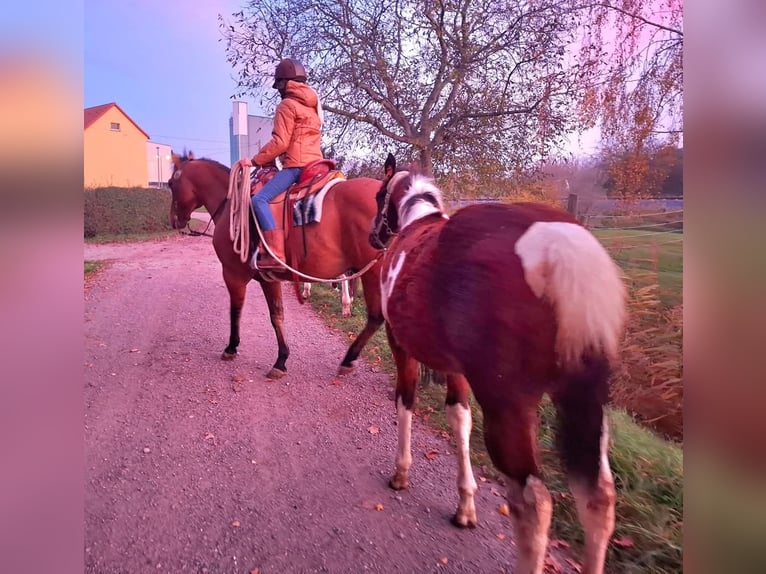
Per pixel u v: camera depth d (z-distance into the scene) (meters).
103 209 20.75
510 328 2.08
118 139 31.67
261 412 4.82
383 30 8.87
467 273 2.24
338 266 5.09
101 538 3.03
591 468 2.05
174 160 6.54
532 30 8.12
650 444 3.76
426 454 4.06
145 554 2.91
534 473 2.12
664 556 2.70
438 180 9.20
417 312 2.53
